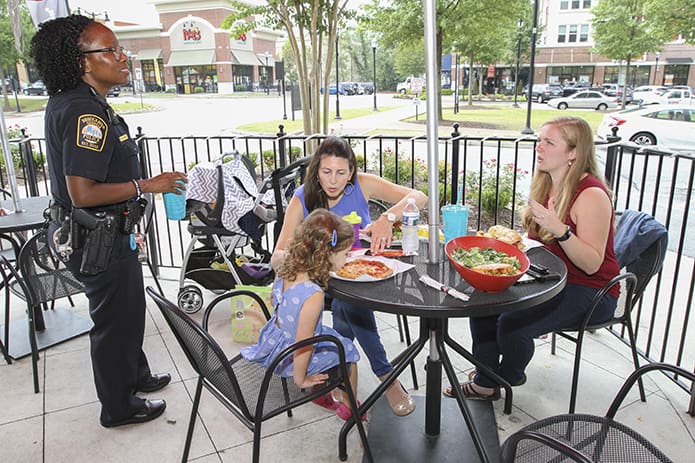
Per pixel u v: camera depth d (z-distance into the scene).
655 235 2.29
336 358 1.99
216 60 46.59
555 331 2.31
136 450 2.20
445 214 2.16
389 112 24.67
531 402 2.50
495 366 2.46
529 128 15.44
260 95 45.88
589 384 2.64
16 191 3.07
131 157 2.12
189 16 45.69
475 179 5.96
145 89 49.06
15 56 19.89
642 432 2.26
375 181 2.54
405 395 2.40
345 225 1.84
